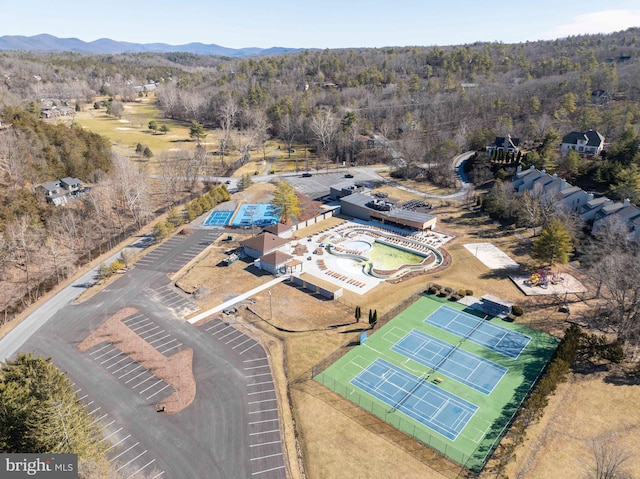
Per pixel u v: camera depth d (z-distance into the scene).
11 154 112.81
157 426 49.75
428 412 51.09
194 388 55.59
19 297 82.00
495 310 70.38
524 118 178.00
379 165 168.88
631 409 49.66
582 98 178.62
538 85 197.62
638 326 61.78
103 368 59.69
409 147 156.50
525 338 64.31
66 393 42.22
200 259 93.12
